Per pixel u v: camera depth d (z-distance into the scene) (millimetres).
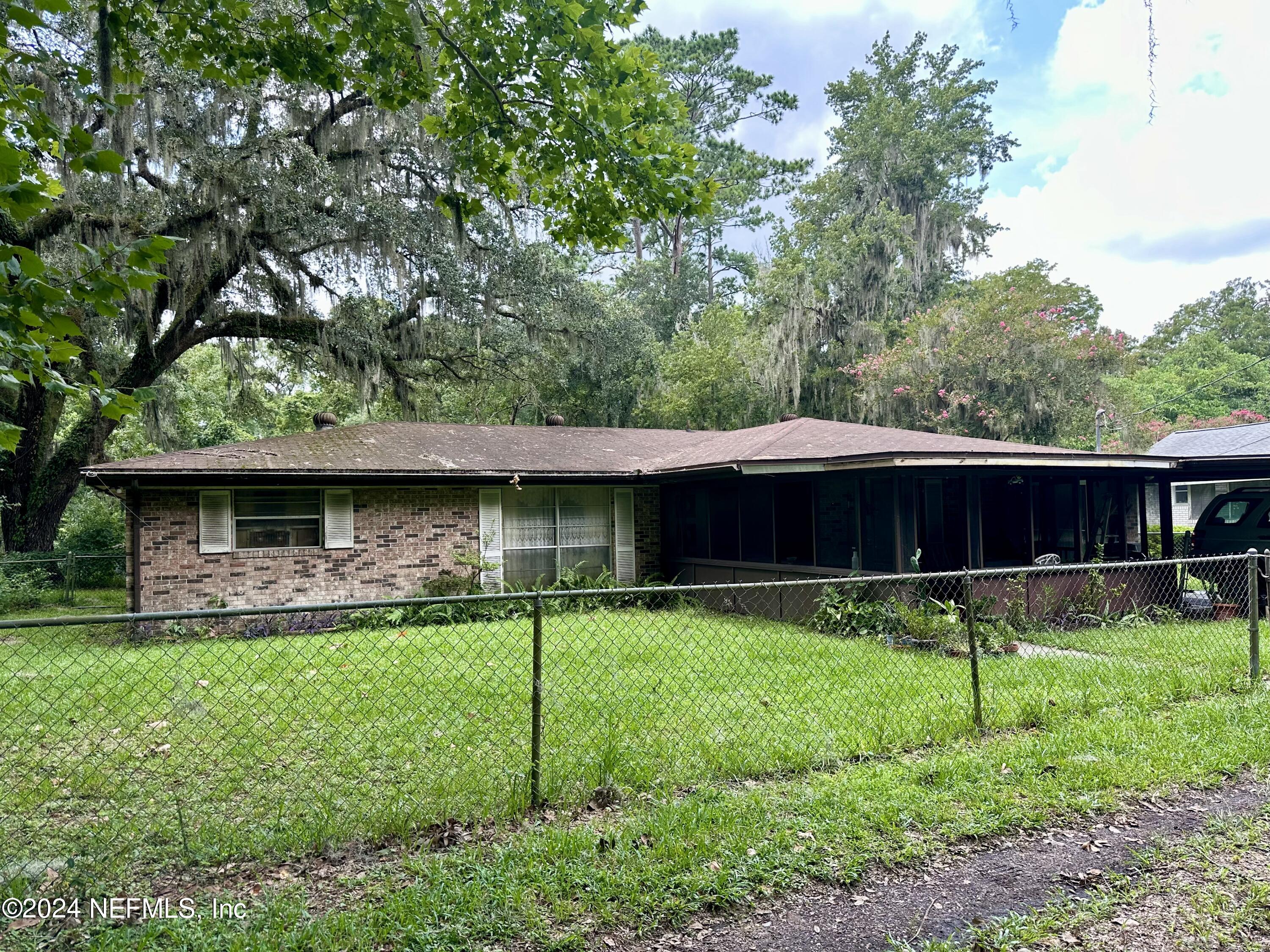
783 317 25672
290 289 17203
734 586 4605
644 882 3088
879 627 9461
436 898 2918
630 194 5301
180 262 14109
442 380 21516
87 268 2742
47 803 3938
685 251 37594
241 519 11617
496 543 13453
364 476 11859
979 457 9625
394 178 17000
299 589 11875
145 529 10984
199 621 11055
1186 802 3959
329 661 6832
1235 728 4934
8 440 2678
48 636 10266
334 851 3393
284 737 5051
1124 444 21891
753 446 12914
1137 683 6020
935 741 4840
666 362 25578
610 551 14539
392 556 12602
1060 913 2924
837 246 29125
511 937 2736
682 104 5035
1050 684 6094
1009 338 22328
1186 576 10898
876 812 3727
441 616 11703
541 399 26891
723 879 3102
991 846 3490
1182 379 35781
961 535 10383
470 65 4922
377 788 4094
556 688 6406
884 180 32281
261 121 14891
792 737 4871
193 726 5312
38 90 3262
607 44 4676
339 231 15672
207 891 3072
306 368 20969
